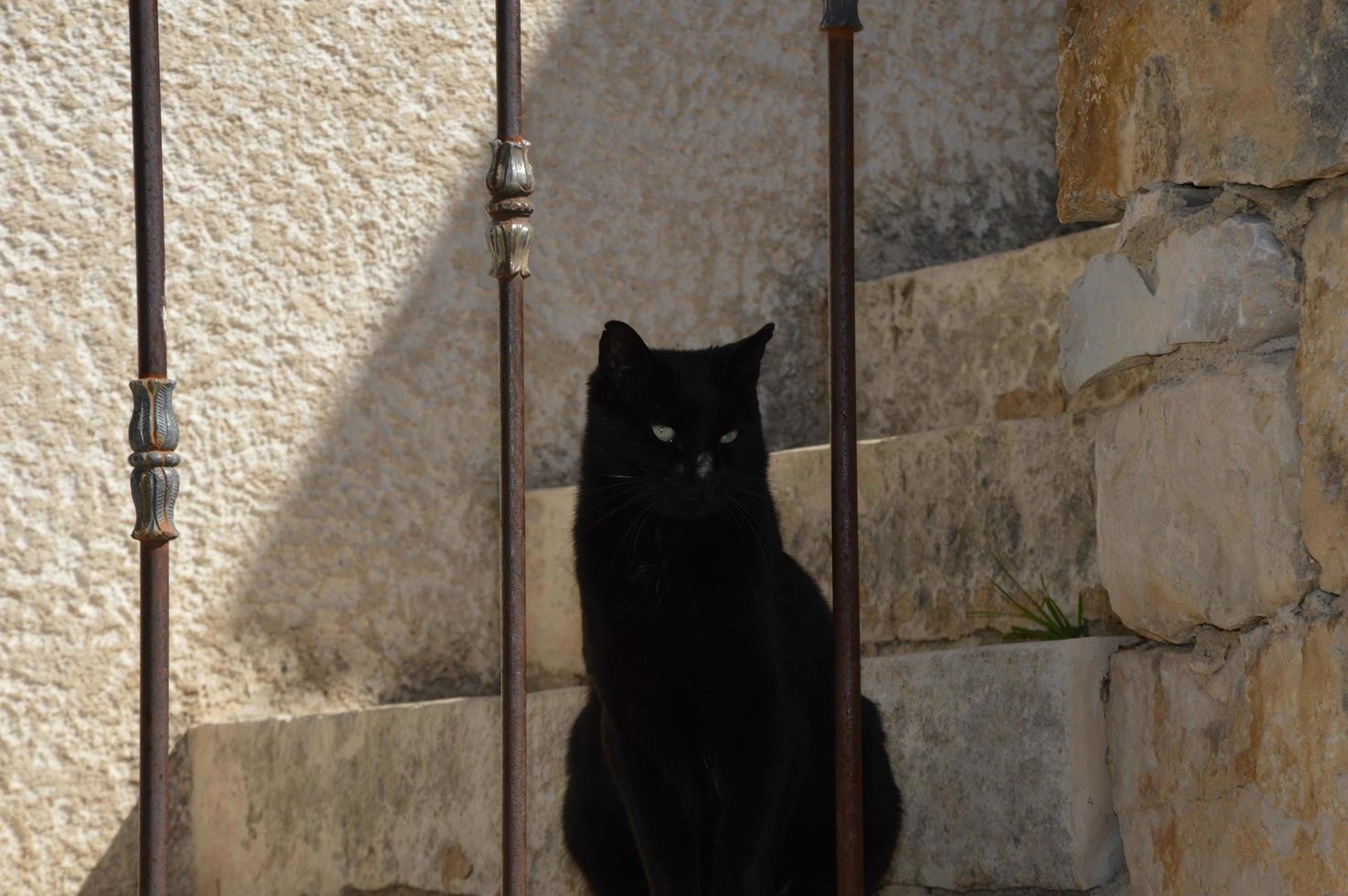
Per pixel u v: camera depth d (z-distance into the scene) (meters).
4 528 3.37
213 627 3.55
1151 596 2.06
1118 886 2.21
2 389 3.40
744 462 2.71
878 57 4.22
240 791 3.48
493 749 2.93
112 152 3.53
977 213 4.28
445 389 3.81
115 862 3.43
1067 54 2.27
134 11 1.66
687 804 2.74
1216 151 1.90
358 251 3.75
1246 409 1.83
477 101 3.90
